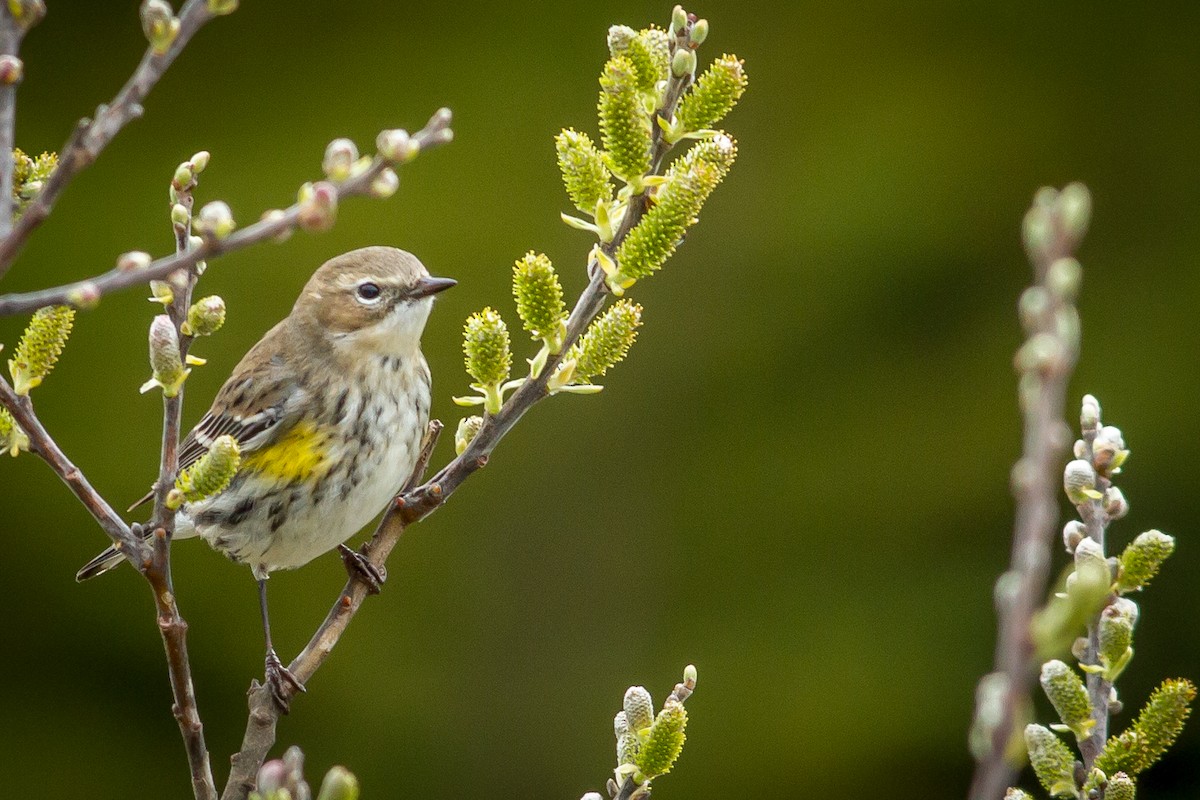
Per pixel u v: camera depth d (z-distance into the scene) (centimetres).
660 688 1301
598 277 450
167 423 403
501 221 1351
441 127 303
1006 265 1356
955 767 1251
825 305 1362
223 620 1275
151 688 1288
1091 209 1389
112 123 307
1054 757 405
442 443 1296
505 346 455
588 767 1286
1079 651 424
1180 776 1227
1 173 324
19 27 330
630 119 436
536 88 1398
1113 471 436
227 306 1291
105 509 409
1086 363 1345
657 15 1426
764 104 1417
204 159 421
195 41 1391
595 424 1362
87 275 1318
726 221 1389
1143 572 411
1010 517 1297
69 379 1277
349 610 484
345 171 302
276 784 300
